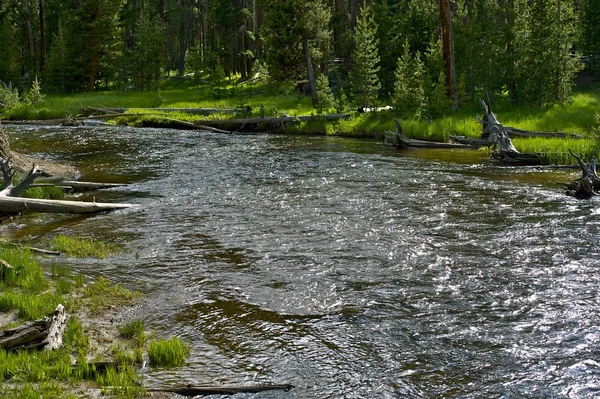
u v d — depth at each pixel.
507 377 6.19
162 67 63.22
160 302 8.23
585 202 13.94
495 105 33.88
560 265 9.52
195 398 5.79
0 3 64.75
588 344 6.85
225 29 67.94
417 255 10.15
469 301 8.16
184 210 13.62
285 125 31.92
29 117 37.91
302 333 7.26
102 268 9.66
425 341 7.02
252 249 10.57
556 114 28.36
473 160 20.72
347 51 47.22
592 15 45.22
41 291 8.60
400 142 24.39
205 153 22.98
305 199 14.53
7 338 6.59
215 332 7.30
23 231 12.20
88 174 18.56
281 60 40.28
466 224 12.08
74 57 58.78
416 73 31.92
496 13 42.03
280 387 5.98
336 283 8.89
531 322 7.46
